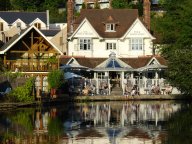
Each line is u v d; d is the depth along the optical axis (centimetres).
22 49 9838
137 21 11762
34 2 18450
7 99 8438
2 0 18388
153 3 17188
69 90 9969
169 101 9794
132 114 7450
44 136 5453
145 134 5647
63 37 13375
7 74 9000
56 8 18362
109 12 12200
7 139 5247
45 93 9388
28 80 8725
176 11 11694
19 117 6925
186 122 6531
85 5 18538
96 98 9706
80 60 11262
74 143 5119
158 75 11006
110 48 11775
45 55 10106
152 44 11744
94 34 11681
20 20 15588
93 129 5972
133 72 11150
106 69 10856
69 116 7131
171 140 5278
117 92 10544
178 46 11019
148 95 10012
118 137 5481
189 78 9875
